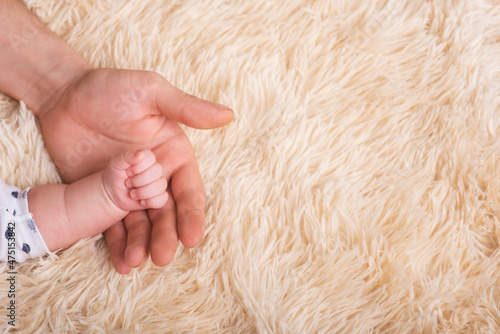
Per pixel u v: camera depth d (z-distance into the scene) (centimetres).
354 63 55
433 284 47
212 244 48
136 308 45
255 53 55
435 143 53
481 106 54
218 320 46
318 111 53
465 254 49
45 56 51
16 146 49
